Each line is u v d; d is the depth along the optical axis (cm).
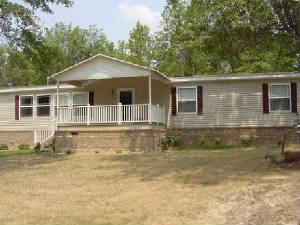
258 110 2272
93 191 1091
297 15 1576
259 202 851
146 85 2497
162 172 1366
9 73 5481
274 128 2242
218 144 2291
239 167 1397
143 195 1010
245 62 3706
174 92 2414
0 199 1011
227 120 2314
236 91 2314
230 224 730
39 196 1041
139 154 1977
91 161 1770
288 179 1088
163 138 2247
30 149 2569
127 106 2283
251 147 2131
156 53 4450
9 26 2078
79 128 2247
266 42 1958
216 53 1961
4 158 2014
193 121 2369
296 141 2203
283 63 3400
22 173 1466
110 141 2180
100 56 2238
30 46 2152
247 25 1664
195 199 938
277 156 1409
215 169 1378
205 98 2356
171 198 961
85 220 802
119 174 1366
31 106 2733
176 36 1956
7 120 2788
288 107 2233
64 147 2273
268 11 1725
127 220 792
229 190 1012
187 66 4203
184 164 1537
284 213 755
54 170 1524
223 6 1684
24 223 791
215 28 1803
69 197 1021
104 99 2573
